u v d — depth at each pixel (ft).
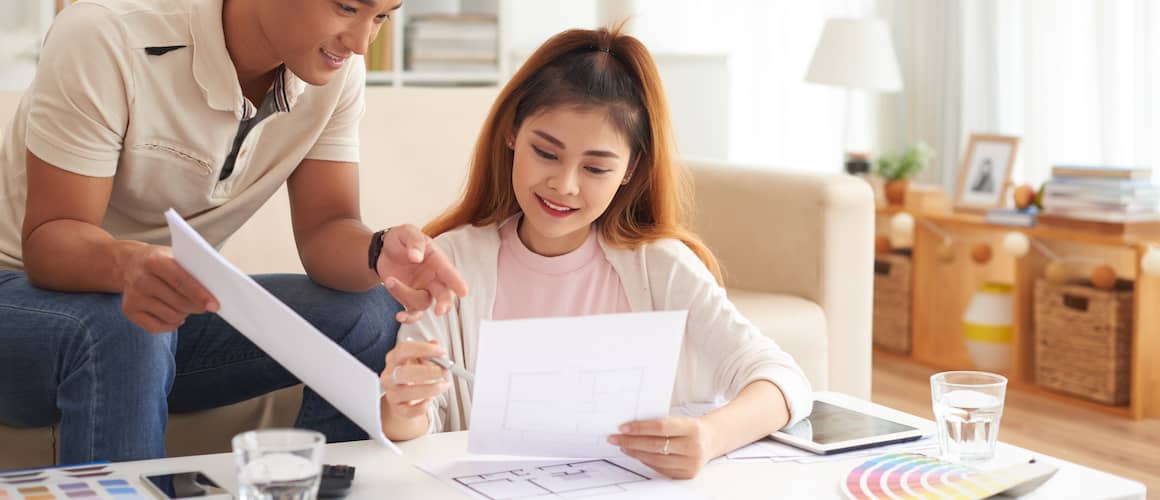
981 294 11.67
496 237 5.32
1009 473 3.81
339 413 5.32
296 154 5.53
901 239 12.76
